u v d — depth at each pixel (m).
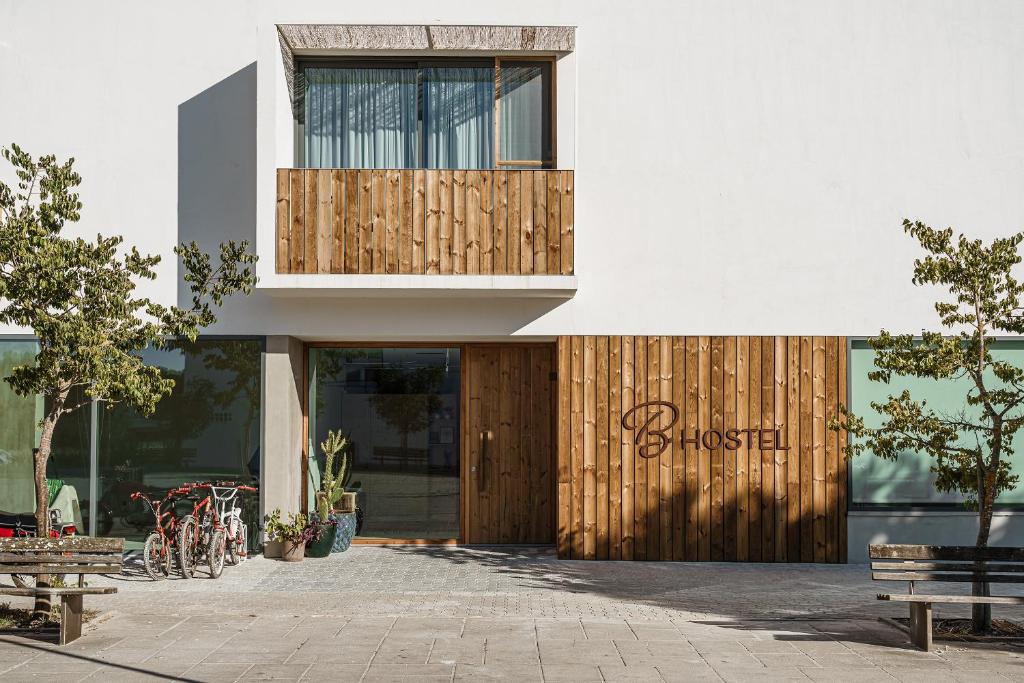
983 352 8.38
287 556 11.59
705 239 12.00
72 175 8.46
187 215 11.94
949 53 12.07
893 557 8.16
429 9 12.09
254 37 12.01
